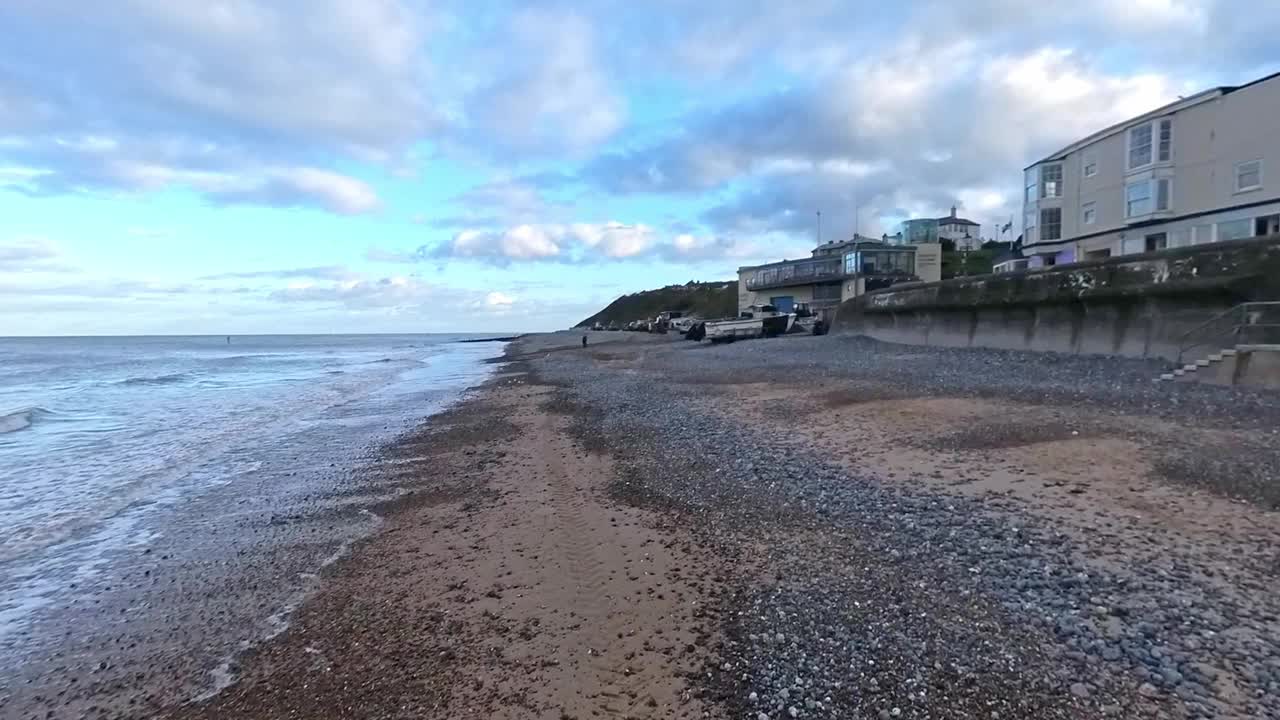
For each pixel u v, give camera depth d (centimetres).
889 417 1348
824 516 794
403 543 819
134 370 4884
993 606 536
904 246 6369
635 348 5206
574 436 1488
